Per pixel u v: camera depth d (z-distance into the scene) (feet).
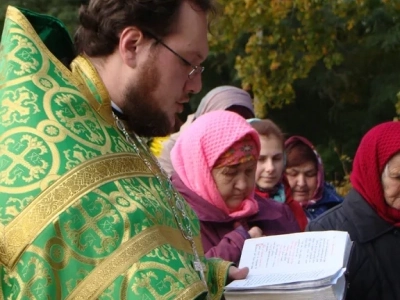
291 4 37.37
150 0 8.54
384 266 13.93
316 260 10.74
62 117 8.15
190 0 8.80
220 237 13.37
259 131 16.84
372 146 14.28
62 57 9.27
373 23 44.60
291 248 11.03
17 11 8.60
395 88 46.52
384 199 14.19
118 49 8.68
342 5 37.42
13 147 7.96
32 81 8.26
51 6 40.14
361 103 49.39
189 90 9.06
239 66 39.91
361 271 13.87
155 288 7.69
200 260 9.36
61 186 7.84
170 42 8.70
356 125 49.19
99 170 8.05
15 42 8.44
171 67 8.74
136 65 8.67
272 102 42.34
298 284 10.03
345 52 46.57
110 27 8.62
